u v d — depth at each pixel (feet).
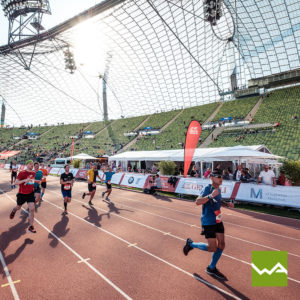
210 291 11.05
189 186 42.29
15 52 150.30
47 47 156.76
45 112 263.08
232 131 123.13
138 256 15.26
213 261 12.61
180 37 140.87
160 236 19.56
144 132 170.71
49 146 187.32
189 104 199.72
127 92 217.97
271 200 32.30
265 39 146.41
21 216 25.96
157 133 160.86
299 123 107.86
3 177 81.76
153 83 193.16
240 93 171.94
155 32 141.90
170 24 132.36
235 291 11.09
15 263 13.97
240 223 24.84
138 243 17.75
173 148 129.70
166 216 27.07
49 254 15.42
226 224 24.36
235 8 123.65
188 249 13.67
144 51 161.79
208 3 94.38
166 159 71.51
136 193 46.93
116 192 48.01
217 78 178.50
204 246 12.54
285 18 128.16
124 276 12.51
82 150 162.40
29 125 276.62
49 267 13.51
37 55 167.22
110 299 10.31
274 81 161.79
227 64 175.01
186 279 12.23
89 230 20.94
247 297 10.61
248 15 132.16
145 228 21.86
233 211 31.19
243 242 18.63
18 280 11.98
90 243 17.62
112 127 207.62
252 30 143.43
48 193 45.11
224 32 148.66
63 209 30.12
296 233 21.48
